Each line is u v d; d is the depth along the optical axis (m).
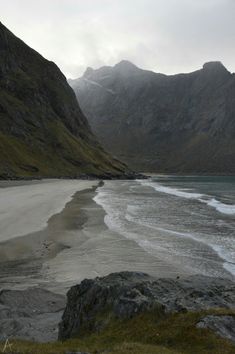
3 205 56.69
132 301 12.95
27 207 55.78
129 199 78.44
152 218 50.97
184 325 11.07
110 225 44.03
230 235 39.38
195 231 41.56
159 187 133.75
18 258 28.48
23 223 42.59
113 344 11.27
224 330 10.70
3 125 181.00
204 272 25.77
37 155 182.00
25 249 31.30
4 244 32.72
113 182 169.12
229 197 91.19
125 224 45.19
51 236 36.47
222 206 68.06
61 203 64.00
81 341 12.12
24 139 184.25
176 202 73.88
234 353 9.66
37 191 86.19
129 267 26.47
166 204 69.69
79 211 55.09
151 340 10.97
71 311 14.89
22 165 160.62
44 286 21.83
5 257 28.70
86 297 14.60
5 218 45.03
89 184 131.62
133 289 13.82
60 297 19.33
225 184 170.38
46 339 14.44
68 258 28.70
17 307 17.80
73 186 114.25
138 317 12.33
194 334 10.57
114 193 95.19
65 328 14.71
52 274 24.47
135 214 54.44
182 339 10.60
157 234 39.34
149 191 106.69
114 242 34.69
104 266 26.66
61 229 40.22
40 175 160.50
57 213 51.75
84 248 32.09
